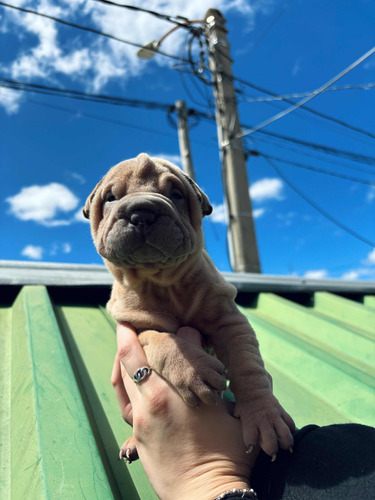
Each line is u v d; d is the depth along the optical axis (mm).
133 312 395
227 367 367
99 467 338
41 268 817
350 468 243
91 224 415
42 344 509
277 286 919
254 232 1947
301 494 241
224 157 2047
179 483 282
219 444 292
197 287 400
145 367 322
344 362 588
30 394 416
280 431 288
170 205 363
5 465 364
